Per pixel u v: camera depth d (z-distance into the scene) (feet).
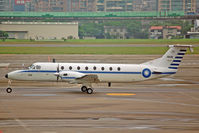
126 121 288.10
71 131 256.32
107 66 453.17
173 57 464.24
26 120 286.46
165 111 329.72
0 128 261.85
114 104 359.87
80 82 433.07
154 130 261.85
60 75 431.02
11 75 444.14
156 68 462.60
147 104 362.94
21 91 440.86
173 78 622.13
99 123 280.31
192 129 265.34
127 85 520.01
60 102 365.20
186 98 404.57
